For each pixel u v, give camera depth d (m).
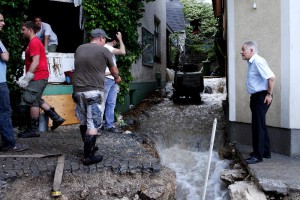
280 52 5.53
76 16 10.25
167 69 15.98
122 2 8.00
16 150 4.94
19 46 6.54
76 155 4.86
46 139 5.82
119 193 4.11
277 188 3.96
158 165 4.51
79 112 4.44
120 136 6.35
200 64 22.39
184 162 6.71
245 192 4.14
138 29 10.29
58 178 4.00
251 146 6.10
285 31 5.41
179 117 9.09
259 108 4.87
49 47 7.78
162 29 14.67
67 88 7.26
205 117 9.08
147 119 8.84
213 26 22.80
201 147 7.38
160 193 4.15
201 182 5.82
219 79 14.15
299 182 4.07
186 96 10.89
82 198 3.98
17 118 6.62
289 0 5.31
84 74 4.29
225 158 6.56
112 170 4.37
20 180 4.00
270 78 4.68
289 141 5.38
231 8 6.39
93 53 4.31
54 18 10.34
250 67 4.90
